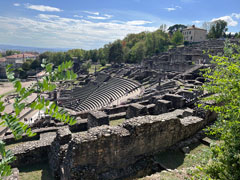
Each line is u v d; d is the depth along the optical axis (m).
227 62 6.64
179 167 10.55
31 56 155.12
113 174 10.01
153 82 42.31
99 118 15.28
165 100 20.03
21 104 2.72
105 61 98.06
